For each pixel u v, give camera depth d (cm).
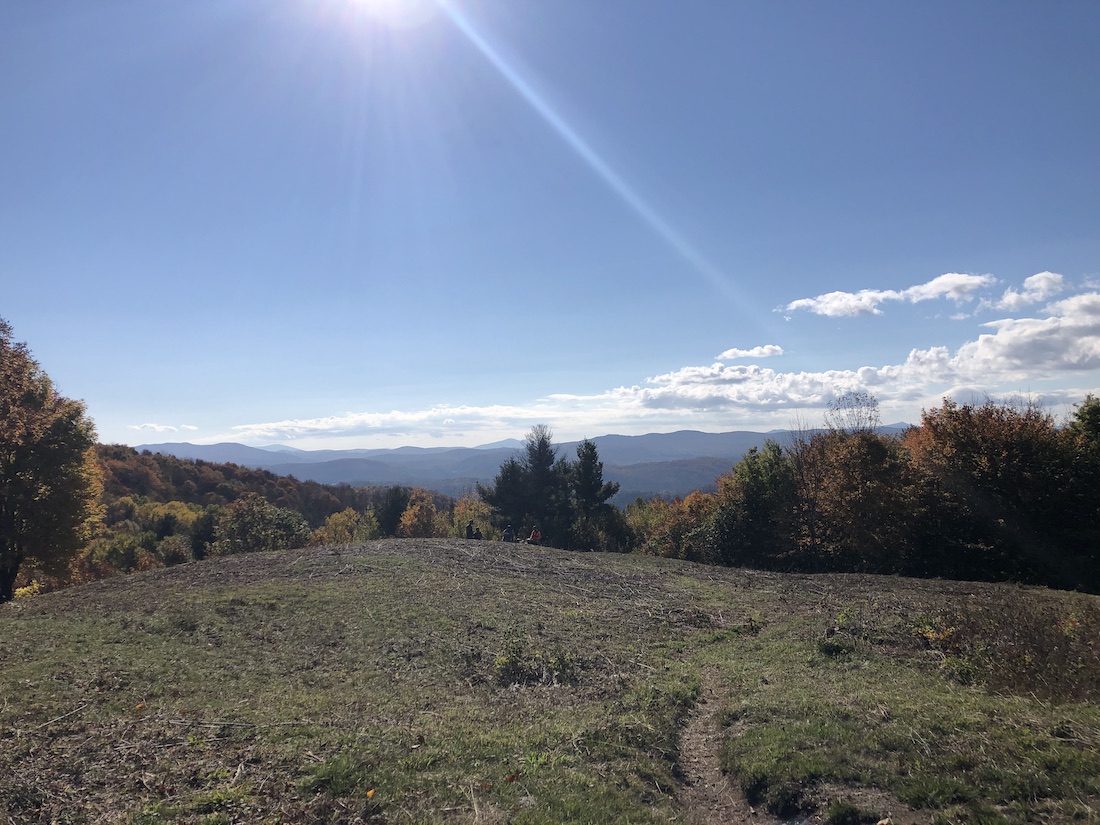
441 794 584
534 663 1180
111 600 1561
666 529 5612
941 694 873
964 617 1234
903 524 2886
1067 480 2573
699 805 659
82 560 4172
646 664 1233
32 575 3688
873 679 998
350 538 7556
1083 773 554
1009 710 752
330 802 560
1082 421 2908
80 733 710
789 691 969
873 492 3045
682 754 798
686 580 2231
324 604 1552
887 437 3494
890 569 2989
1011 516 2666
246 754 667
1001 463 2686
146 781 593
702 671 1195
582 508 6300
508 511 6172
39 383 3350
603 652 1298
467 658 1216
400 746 711
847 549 3403
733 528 4047
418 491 8362
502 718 880
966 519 2783
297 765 640
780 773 662
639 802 625
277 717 806
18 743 664
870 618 1395
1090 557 2497
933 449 2947
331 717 827
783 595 1920
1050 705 767
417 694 997
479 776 634
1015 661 961
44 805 539
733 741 786
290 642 1258
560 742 764
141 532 6681
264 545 4938
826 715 816
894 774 623
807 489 3838
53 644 1102
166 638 1218
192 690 931
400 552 2384
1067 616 1181
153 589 1706
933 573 2812
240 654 1158
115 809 539
